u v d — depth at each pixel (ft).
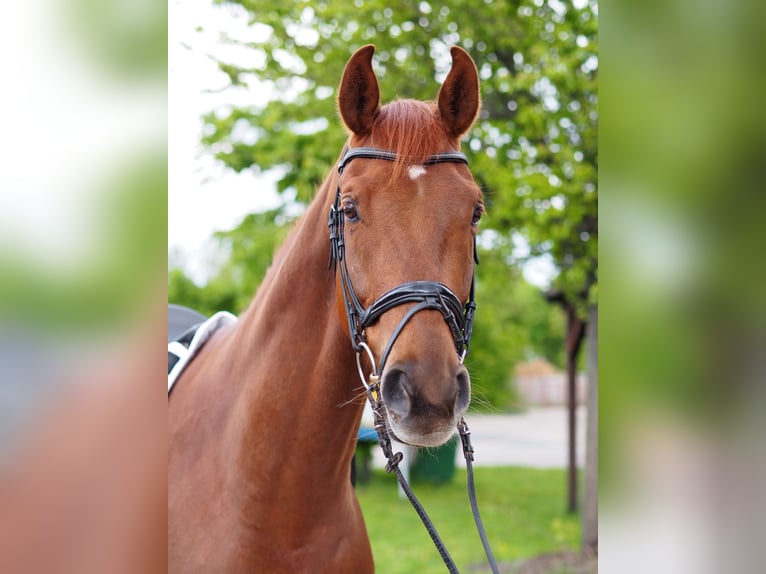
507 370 53.52
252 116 19.89
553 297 23.79
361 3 17.90
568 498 26.61
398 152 5.48
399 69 17.81
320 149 18.08
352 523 6.37
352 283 5.47
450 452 32.19
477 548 21.52
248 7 18.67
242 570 5.82
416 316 5.04
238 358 6.40
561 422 60.90
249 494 5.85
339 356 5.71
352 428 5.98
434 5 17.07
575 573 18.20
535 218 15.84
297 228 6.59
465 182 5.54
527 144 17.22
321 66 18.16
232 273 29.76
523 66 17.20
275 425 5.82
